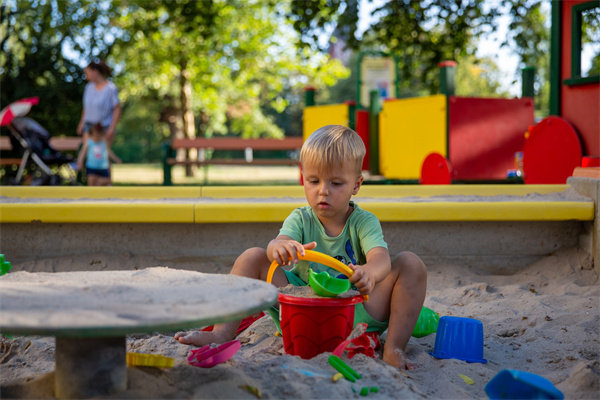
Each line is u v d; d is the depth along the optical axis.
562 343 2.38
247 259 2.27
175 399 1.56
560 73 5.81
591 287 3.18
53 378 1.66
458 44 11.06
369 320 2.22
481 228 3.72
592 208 3.54
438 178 7.33
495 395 1.78
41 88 12.20
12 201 3.83
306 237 2.33
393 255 3.71
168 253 3.68
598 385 1.89
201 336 2.16
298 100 45.72
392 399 1.72
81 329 1.28
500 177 7.54
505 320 2.70
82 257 3.61
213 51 17.62
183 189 4.24
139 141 33.06
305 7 10.34
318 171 2.17
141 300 1.50
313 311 1.99
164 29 15.92
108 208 3.54
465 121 7.39
